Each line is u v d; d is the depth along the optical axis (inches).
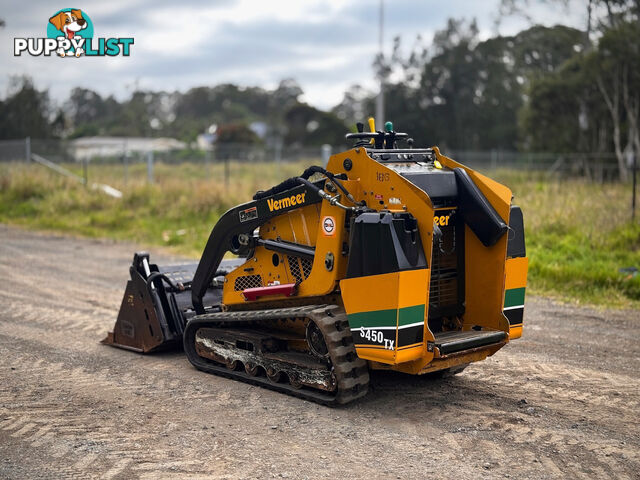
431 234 198.4
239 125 2642.7
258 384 242.7
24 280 445.1
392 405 222.8
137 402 226.7
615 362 272.8
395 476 171.5
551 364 269.7
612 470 175.2
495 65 1985.7
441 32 2039.9
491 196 219.0
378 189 210.2
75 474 172.4
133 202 776.9
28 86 2346.2
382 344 199.8
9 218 760.3
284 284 243.8
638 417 212.8
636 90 1216.2
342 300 220.5
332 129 2662.4
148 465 177.6
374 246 200.1
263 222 245.8
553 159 1082.1
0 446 189.9
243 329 255.8
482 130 1989.4
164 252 559.2
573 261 453.4
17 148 1099.3
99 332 323.0
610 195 672.4
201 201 708.0
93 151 1728.6
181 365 271.3
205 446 189.9
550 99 1333.7
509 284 224.4
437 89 2022.6
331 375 215.9
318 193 219.5
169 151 1480.1
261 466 177.2
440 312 225.1
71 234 659.4
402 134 236.5
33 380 249.9
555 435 198.1
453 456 183.6
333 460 180.9
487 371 260.5
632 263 439.8
